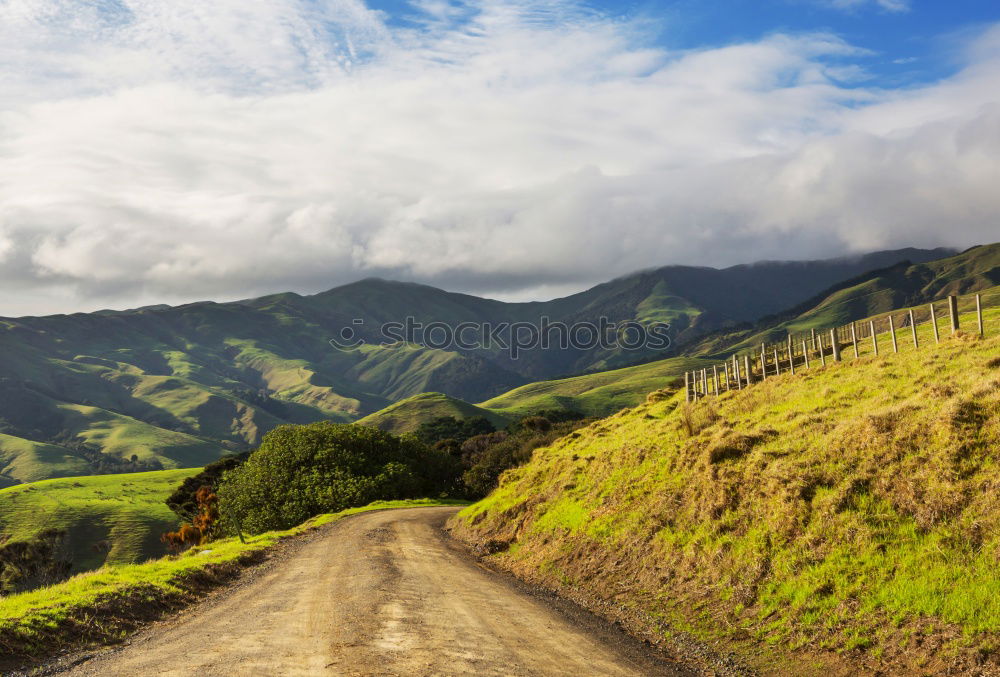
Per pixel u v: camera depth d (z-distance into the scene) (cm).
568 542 2583
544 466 3956
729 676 1308
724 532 1912
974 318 3684
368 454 8781
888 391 2339
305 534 4222
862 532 1559
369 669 1156
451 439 14338
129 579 2105
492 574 2575
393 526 4453
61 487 15900
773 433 2320
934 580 1326
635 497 2519
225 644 1377
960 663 1124
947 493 1520
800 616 1445
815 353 4250
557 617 1762
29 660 1353
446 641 1388
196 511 11012
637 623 1720
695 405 3622
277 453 8025
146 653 1364
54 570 8331
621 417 4956
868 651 1259
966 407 1756
